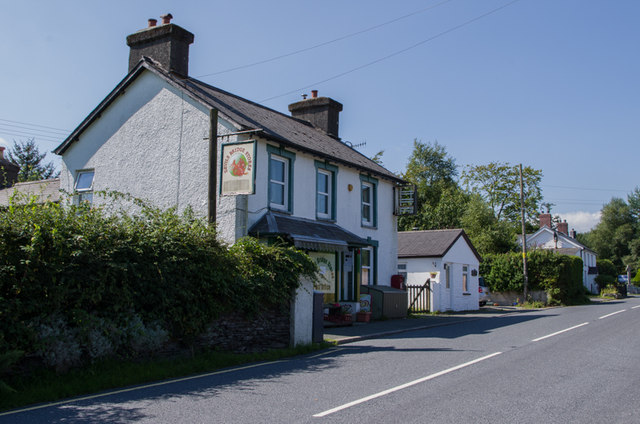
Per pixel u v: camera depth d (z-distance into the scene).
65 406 6.72
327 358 10.83
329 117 24.03
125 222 9.70
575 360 10.10
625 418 6.12
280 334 11.91
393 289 20.97
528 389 7.57
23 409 6.59
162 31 17.77
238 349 10.99
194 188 16.14
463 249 28.45
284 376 8.75
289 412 6.31
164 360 9.38
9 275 7.63
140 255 9.20
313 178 18.39
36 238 7.78
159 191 16.80
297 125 21.80
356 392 7.40
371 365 9.74
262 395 7.26
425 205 49.47
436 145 59.34
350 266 19.27
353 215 20.41
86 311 8.43
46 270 7.93
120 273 8.84
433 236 27.91
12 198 8.80
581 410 6.45
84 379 7.89
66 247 8.24
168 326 9.70
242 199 15.29
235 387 7.84
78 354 8.17
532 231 65.94
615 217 84.38
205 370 9.34
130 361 8.96
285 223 16.16
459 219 45.75
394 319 20.23
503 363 9.76
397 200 23.41
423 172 56.78
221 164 14.25
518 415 6.18
